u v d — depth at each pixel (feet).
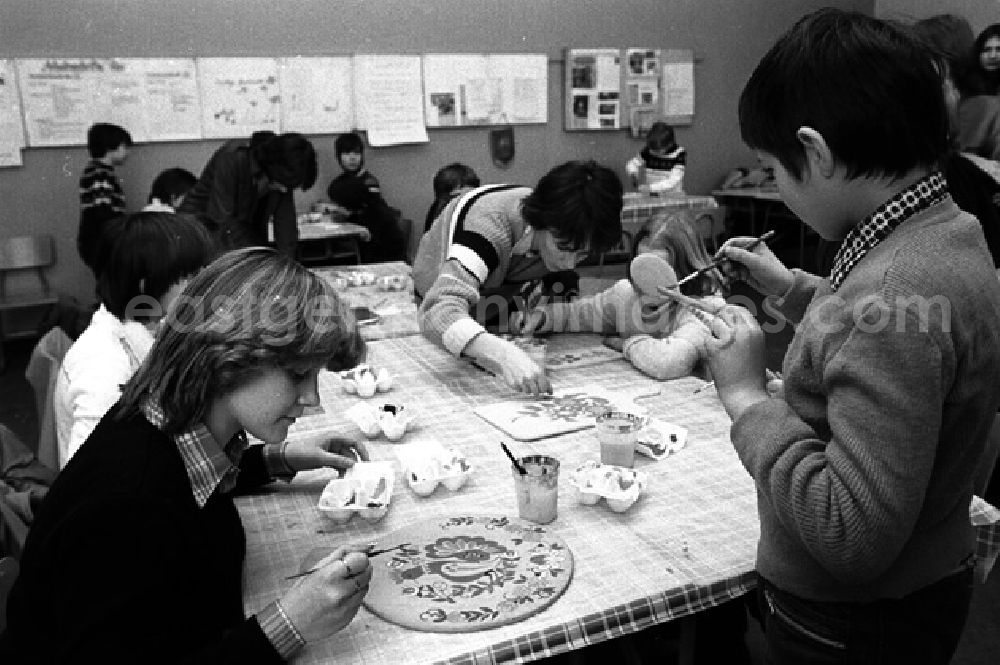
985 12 22.93
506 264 7.12
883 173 2.69
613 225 6.15
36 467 5.61
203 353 3.06
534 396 6.36
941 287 2.56
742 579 3.77
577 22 22.06
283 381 3.19
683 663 4.11
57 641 3.01
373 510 4.33
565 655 4.20
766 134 2.85
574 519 4.37
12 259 16.72
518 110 21.71
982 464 4.94
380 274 11.62
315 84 19.20
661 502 4.55
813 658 3.18
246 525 4.41
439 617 3.45
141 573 2.82
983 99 9.76
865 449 2.56
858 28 2.63
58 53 16.57
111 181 14.88
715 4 23.85
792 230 22.52
